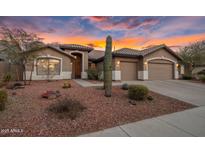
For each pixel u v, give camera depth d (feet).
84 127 13.61
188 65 73.10
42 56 50.52
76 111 16.75
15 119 14.67
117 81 52.21
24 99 21.61
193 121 15.49
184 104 22.61
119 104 21.08
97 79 55.72
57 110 16.63
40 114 16.15
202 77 53.06
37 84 38.58
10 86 31.19
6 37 35.96
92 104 20.31
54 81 47.39
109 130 13.15
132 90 23.98
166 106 21.36
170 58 63.46
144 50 62.03
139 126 14.07
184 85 43.70
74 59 59.41
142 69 56.80
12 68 47.93
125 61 56.39
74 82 45.24
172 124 14.61
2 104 16.61
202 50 71.77
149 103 22.43
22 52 37.04
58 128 13.23
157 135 12.31
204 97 27.50
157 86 40.60
